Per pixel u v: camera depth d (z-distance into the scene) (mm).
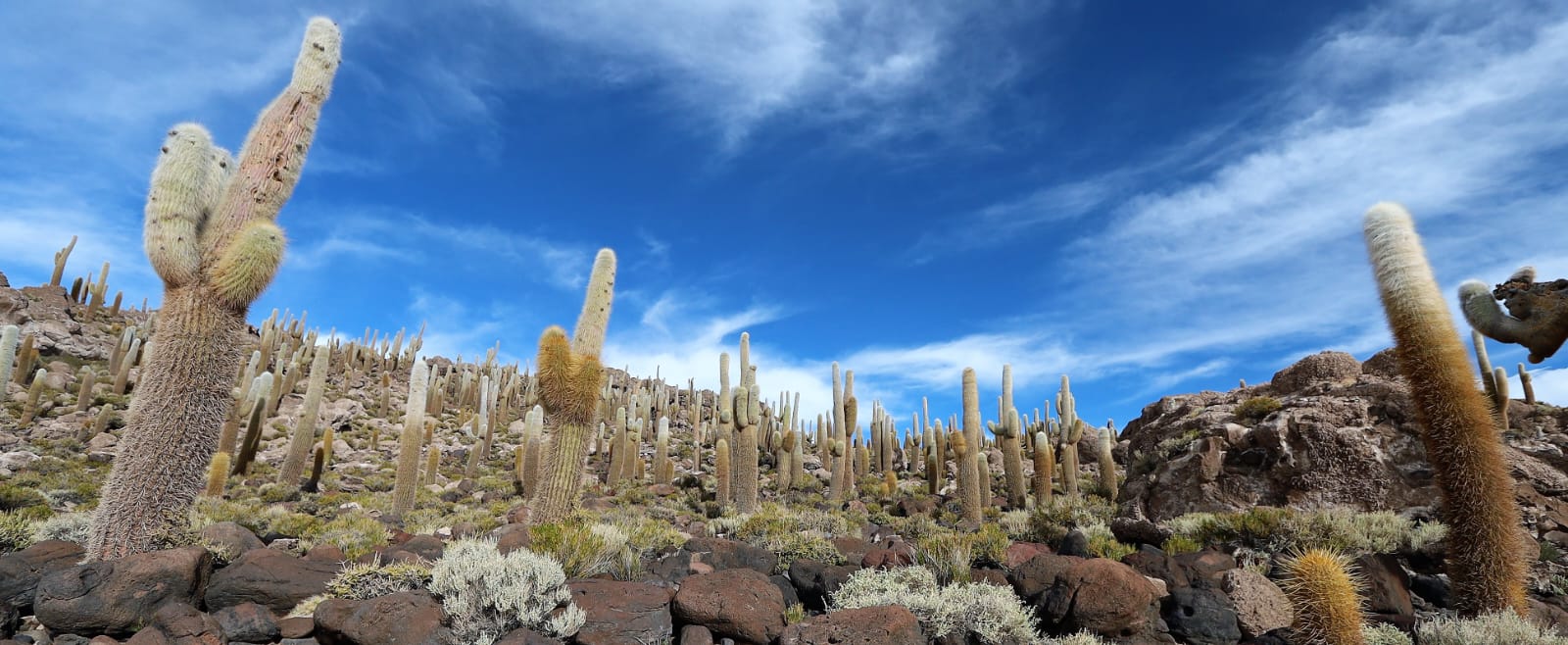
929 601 7156
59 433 29266
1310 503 11867
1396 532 9672
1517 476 11219
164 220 8172
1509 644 6109
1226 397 18984
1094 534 12414
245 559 8016
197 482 8367
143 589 6957
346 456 33375
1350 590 6398
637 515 17344
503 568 7055
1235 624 7387
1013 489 20016
